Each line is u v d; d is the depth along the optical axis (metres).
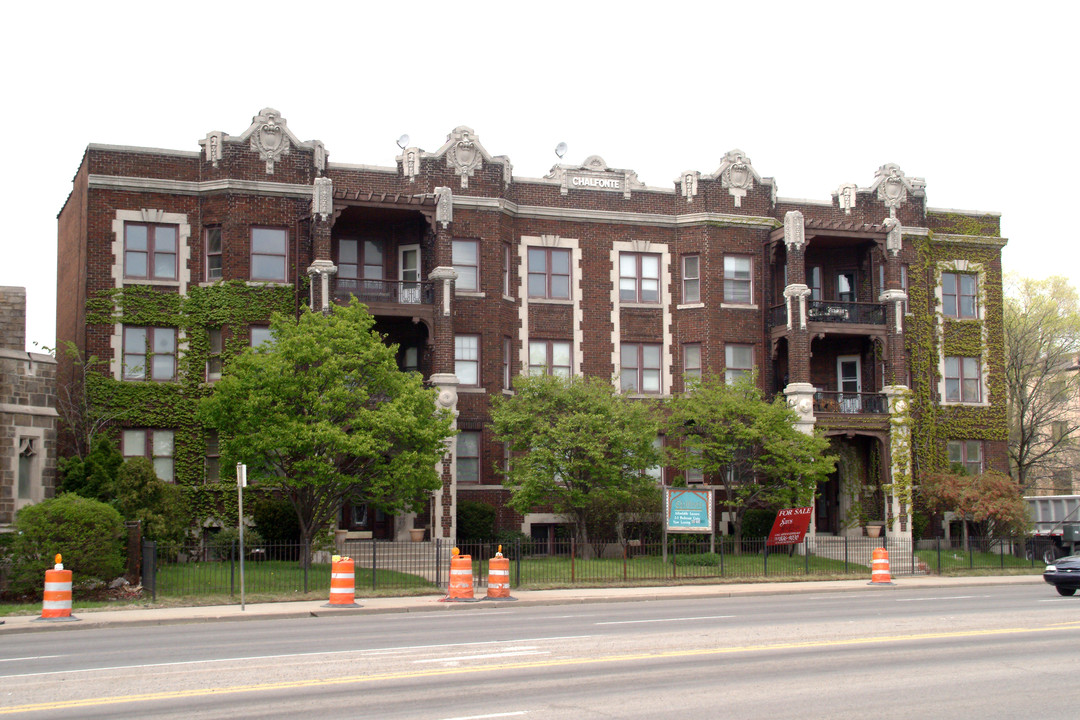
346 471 33.81
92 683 13.34
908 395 42.97
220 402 31.56
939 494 42.59
